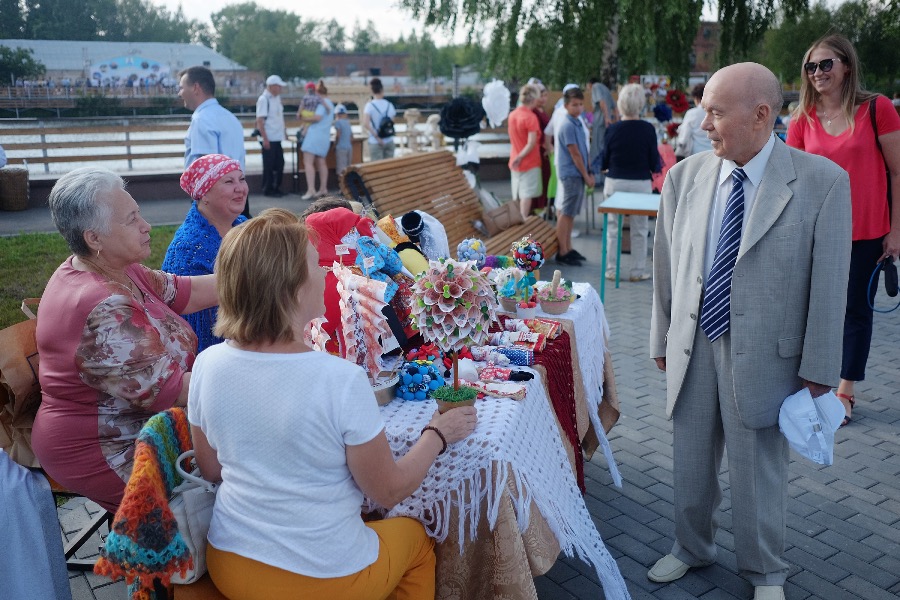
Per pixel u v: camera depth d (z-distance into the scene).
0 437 2.71
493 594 2.54
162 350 2.56
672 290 3.11
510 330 3.45
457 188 7.86
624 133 7.70
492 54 17.62
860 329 4.68
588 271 8.61
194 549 2.10
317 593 2.00
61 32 119.81
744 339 2.80
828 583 3.25
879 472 4.18
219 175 3.31
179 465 2.16
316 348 2.64
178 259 3.31
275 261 1.92
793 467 4.24
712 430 3.06
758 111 2.64
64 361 2.47
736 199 2.80
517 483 2.50
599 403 4.11
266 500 1.98
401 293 3.12
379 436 2.02
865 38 23.81
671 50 16.70
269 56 117.69
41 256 8.49
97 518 3.48
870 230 4.43
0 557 2.39
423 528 2.48
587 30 16.38
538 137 9.27
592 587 3.24
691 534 3.23
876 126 4.28
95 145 14.93
